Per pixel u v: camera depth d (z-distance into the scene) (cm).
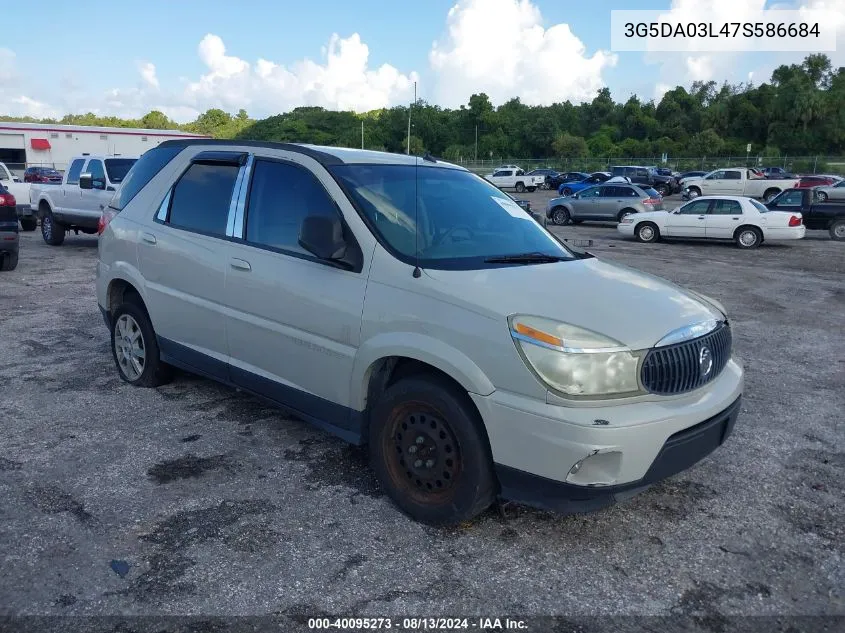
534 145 9369
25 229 1889
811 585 330
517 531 369
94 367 632
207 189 495
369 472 432
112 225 570
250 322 445
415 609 304
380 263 381
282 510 384
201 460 443
